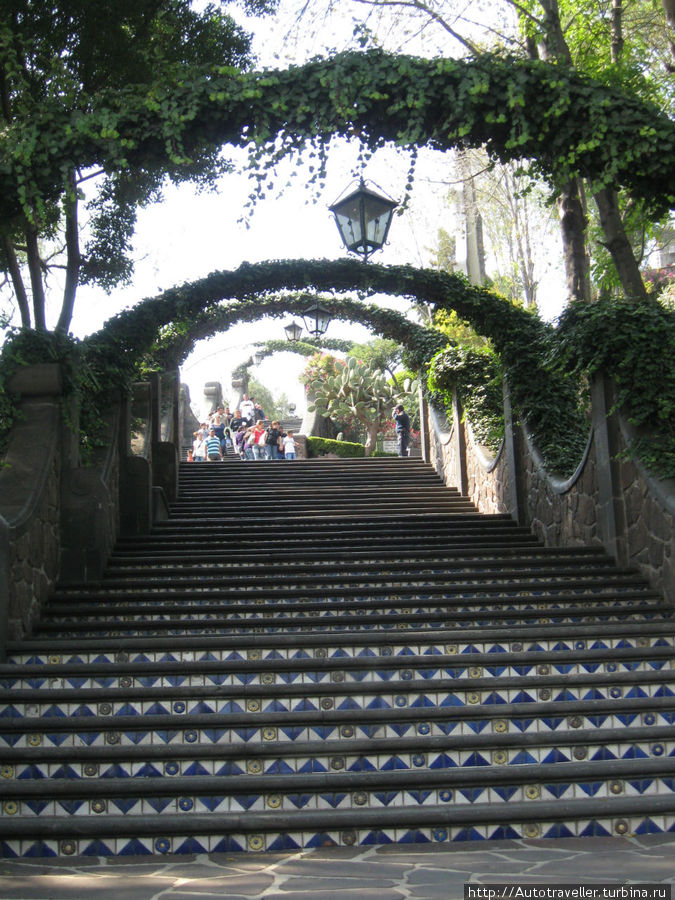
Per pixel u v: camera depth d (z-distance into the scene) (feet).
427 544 38.19
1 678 21.09
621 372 30.78
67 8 37.73
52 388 30.25
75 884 14.12
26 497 26.94
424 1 43.65
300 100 26.05
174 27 42.04
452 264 83.15
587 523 34.45
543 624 25.02
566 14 43.70
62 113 26.50
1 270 48.93
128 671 21.09
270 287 46.93
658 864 14.32
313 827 16.43
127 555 35.29
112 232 47.24
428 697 20.07
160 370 57.06
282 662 21.11
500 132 26.76
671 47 41.60
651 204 27.17
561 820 16.70
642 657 21.63
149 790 17.20
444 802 17.35
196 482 56.65
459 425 55.36
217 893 13.32
